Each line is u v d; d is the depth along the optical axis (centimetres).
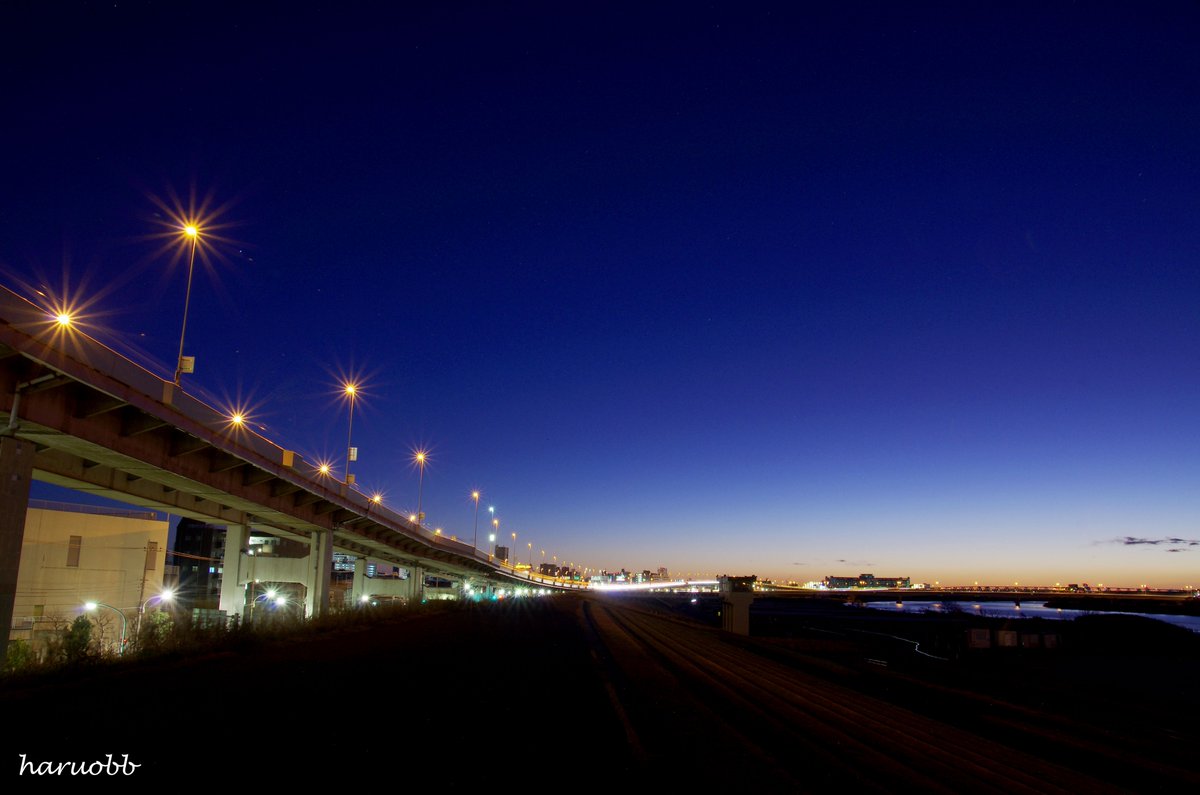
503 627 4881
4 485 2298
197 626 2942
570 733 1504
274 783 1048
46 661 2064
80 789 988
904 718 2747
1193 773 2264
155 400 2898
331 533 5691
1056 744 2564
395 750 1271
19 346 2164
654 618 10362
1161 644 11081
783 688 3256
